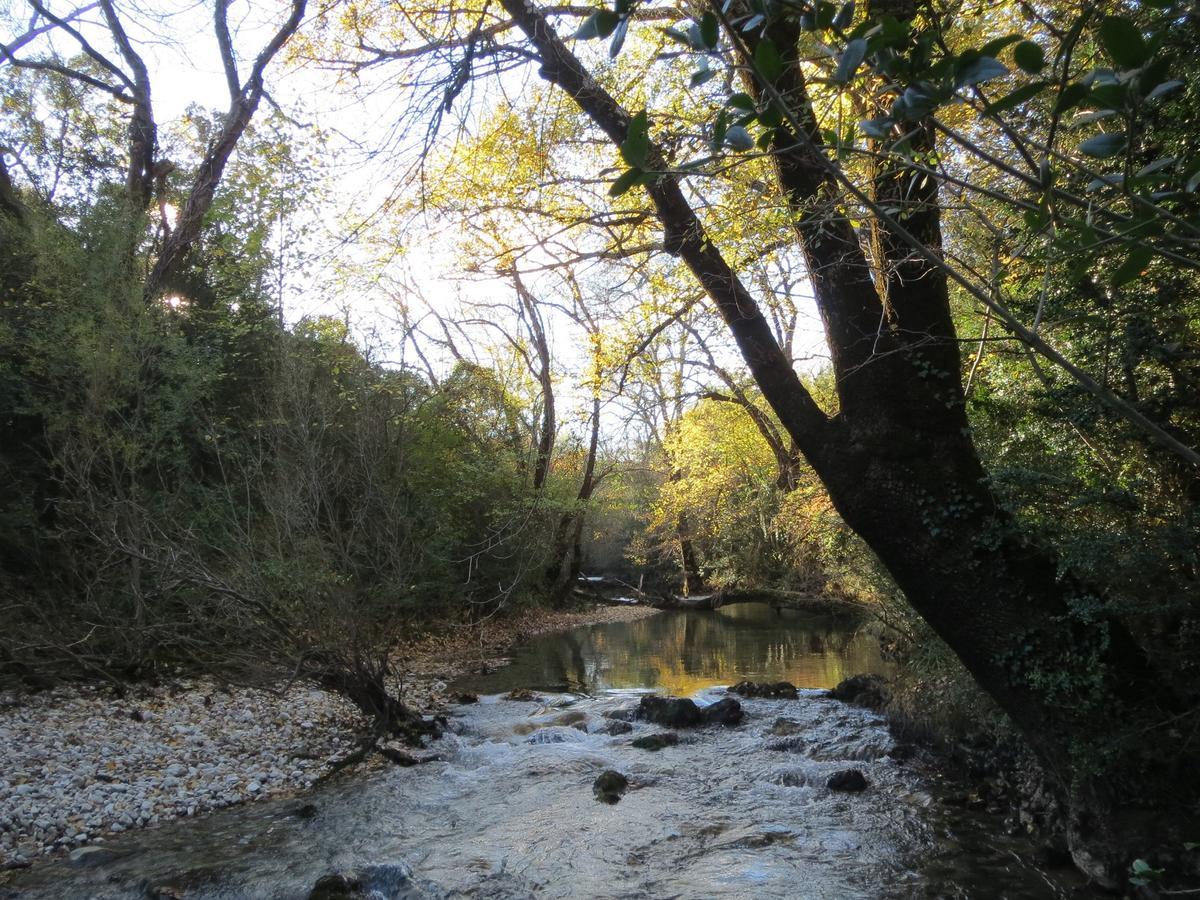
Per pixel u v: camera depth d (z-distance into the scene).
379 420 14.12
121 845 6.52
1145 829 4.96
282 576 9.38
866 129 1.74
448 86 5.37
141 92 15.95
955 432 5.92
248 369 14.95
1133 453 5.66
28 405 11.57
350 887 5.63
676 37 1.78
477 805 7.44
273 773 8.33
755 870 5.81
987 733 7.32
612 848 6.30
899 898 5.32
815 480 17.27
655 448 30.06
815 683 13.07
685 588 31.55
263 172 14.40
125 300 11.89
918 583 5.85
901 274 5.83
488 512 20.23
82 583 11.54
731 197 6.92
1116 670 5.21
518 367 22.61
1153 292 4.91
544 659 16.84
